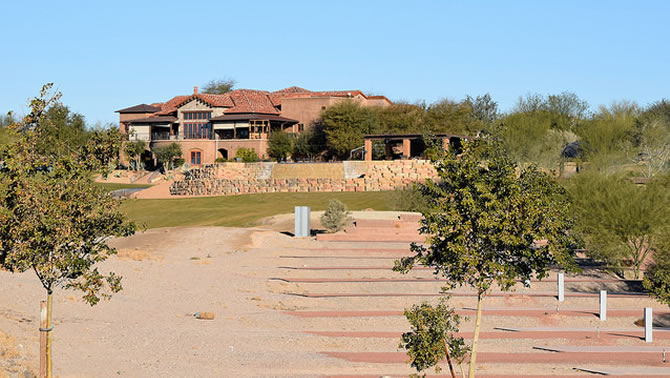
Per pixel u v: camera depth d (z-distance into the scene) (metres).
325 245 42.72
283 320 27.55
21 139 16.41
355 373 20.67
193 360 21.20
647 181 44.66
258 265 37.59
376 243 43.03
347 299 31.17
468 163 16.41
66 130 59.97
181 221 58.78
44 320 16.39
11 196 16.05
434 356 15.98
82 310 25.88
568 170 66.31
